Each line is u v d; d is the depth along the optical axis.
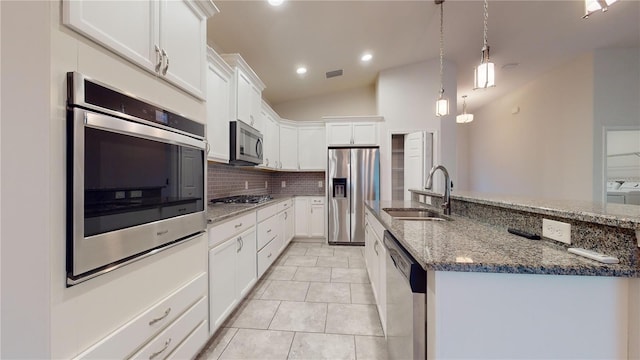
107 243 0.91
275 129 4.27
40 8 0.76
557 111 4.50
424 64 4.48
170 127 1.24
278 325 1.96
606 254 0.85
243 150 2.62
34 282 0.76
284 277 2.92
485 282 0.82
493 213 1.45
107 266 0.92
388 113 4.55
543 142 4.84
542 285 0.81
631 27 3.35
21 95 0.77
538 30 3.44
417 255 0.90
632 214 0.87
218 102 2.23
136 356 1.05
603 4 1.43
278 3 2.37
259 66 3.75
